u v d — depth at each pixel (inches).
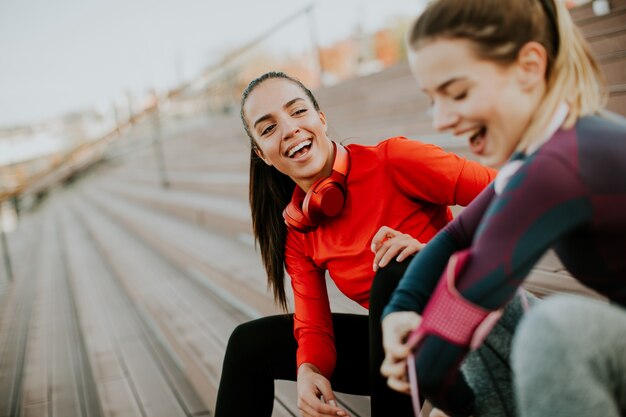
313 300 46.5
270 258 50.4
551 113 22.6
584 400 19.0
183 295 119.3
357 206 42.6
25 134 682.8
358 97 203.5
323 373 43.1
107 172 657.6
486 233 22.5
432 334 23.2
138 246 191.9
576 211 21.2
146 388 85.1
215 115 413.4
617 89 74.7
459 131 23.6
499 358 28.8
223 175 213.0
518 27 21.7
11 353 113.1
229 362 45.9
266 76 44.3
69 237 276.7
